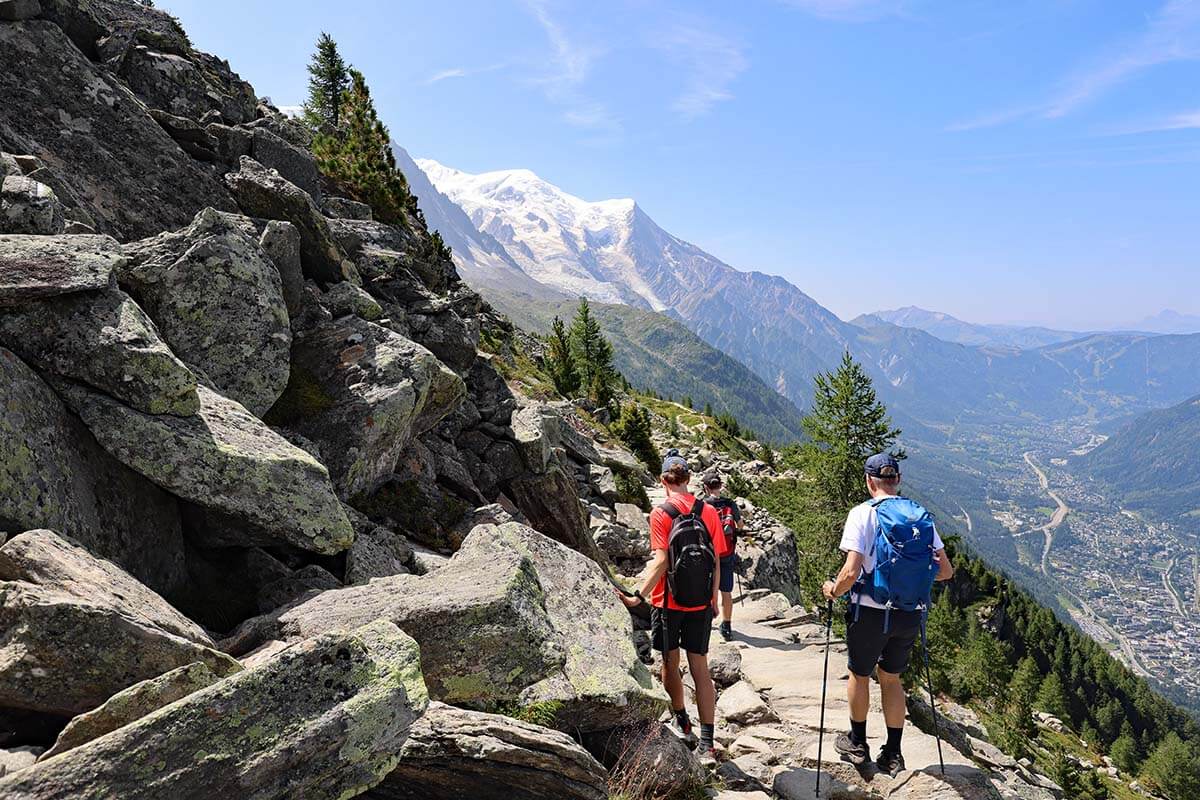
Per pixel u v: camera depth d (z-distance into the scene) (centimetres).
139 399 671
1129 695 17400
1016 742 6869
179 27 2205
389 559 951
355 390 1100
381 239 2152
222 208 1334
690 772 786
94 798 363
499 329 6041
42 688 446
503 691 674
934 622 7575
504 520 1301
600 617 895
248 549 826
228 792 398
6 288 641
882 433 5497
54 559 507
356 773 443
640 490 2795
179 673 451
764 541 2708
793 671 1323
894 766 827
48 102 1205
